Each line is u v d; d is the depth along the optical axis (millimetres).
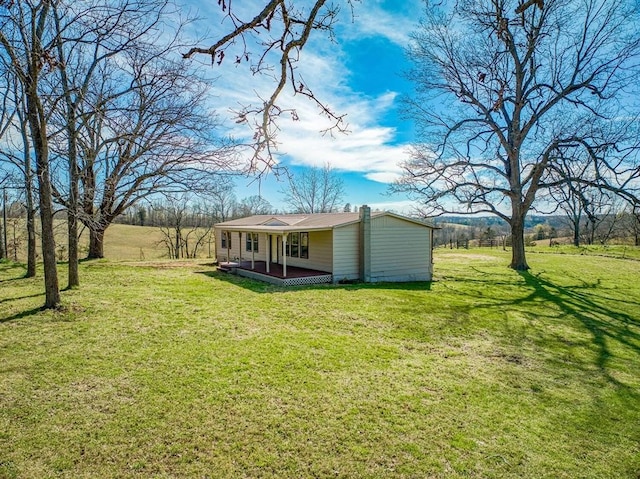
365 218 14461
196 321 7922
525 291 13117
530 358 6516
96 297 9766
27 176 8289
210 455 3582
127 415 4242
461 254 25531
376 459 3590
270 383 5098
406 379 5379
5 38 5836
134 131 8477
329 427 4098
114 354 6008
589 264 19844
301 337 7043
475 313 9492
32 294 9828
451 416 4418
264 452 3645
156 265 17234
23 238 20422
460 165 18328
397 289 12508
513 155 18156
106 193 9648
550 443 3953
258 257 19078
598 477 3443
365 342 6898
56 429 3951
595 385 5469
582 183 15492
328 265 14523
